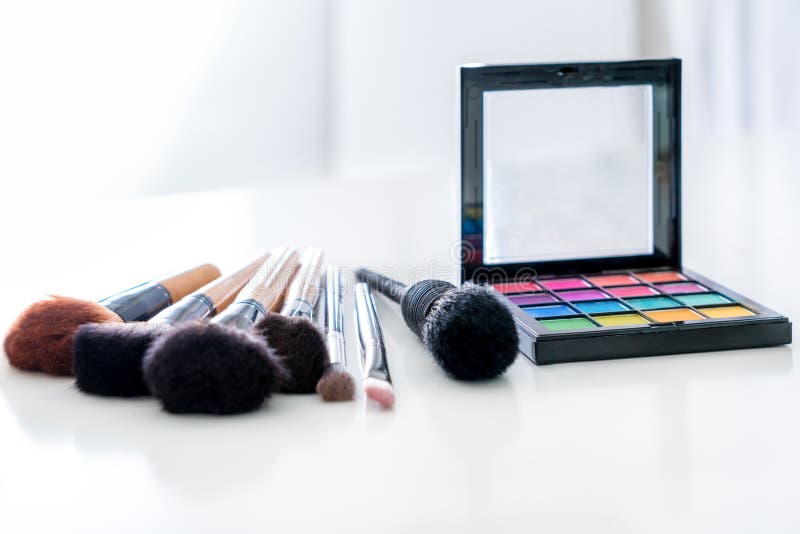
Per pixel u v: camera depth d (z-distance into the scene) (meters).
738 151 2.26
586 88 1.15
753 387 0.86
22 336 0.89
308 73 2.22
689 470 0.68
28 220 1.75
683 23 2.33
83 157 1.91
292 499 0.63
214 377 0.77
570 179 1.16
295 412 0.80
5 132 1.80
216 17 2.10
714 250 1.48
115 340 0.82
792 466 0.68
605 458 0.70
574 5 2.28
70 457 0.70
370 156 2.29
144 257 1.44
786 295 1.20
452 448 0.72
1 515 0.60
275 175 2.22
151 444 0.72
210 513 0.61
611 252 1.18
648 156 1.18
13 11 1.80
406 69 2.27
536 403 0.83
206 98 2.11
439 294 0.94
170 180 2.08
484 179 1.13
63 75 1.87
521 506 0.62
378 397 0.80
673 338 0.97
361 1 2.23
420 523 0.60
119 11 1.94
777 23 2.24
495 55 2.27
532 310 1.04
